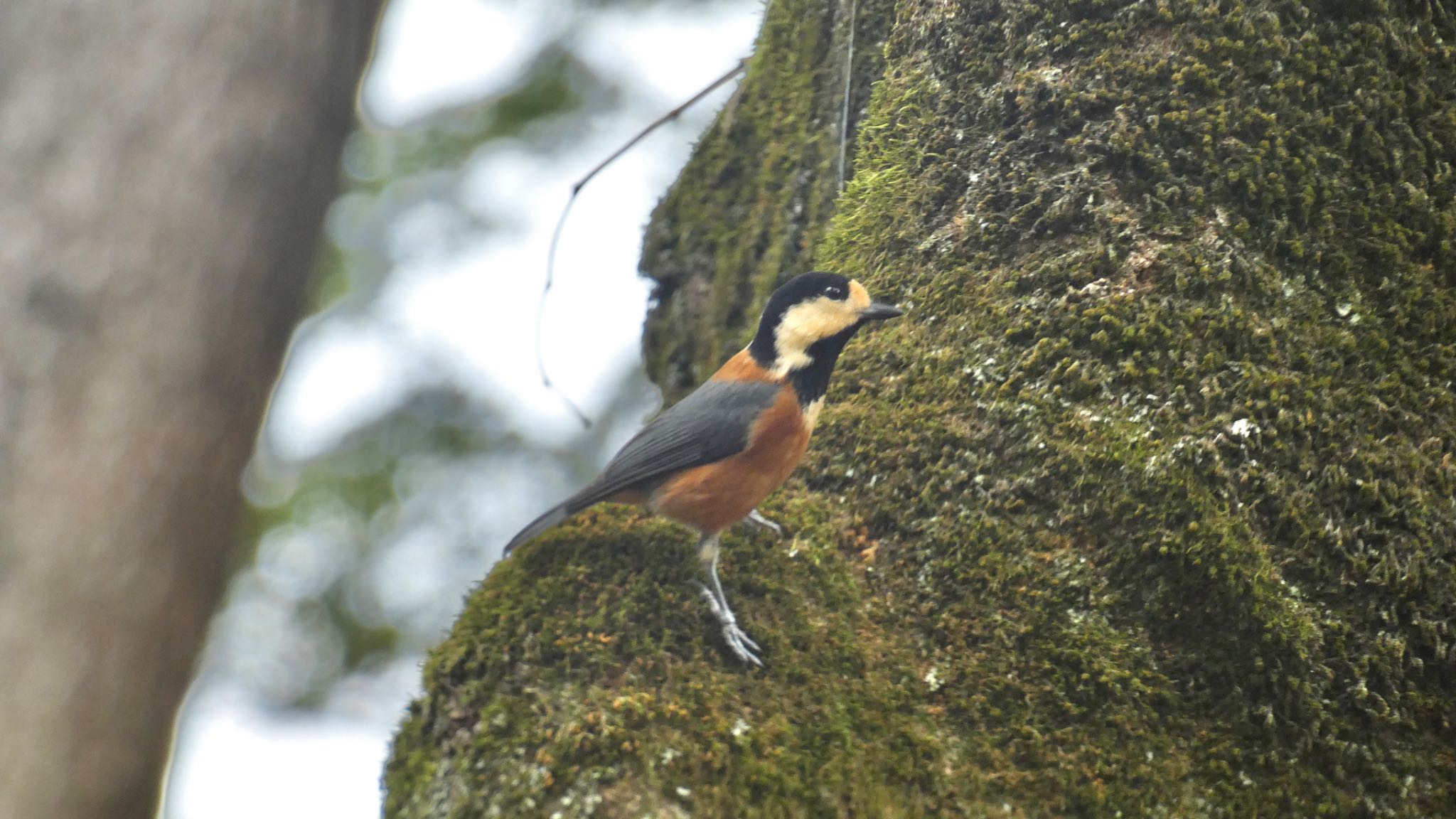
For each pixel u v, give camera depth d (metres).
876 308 8.06
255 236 10.48
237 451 10.49
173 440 9.84
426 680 6.91
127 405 9.66
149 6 10.29
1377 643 6.51
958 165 8.40
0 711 9.11
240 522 10.84
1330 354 7.19
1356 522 6.77
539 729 6.45
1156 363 7.25
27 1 10.15
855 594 7.29
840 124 10.31
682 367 11.37
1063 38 8.02
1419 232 7.45
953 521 7.32
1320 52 7.55
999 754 6.49
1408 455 6.89
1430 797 6.24
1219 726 6.50
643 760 6.27
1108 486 7.01
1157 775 6.35
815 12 10.76
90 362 9.59
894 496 7.59
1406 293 7.31
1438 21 7.76
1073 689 6.64
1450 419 7.04
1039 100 8.00
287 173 10.73
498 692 6.72
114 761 9.50
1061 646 6.75
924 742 6.48
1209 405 7.07
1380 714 6.39
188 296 10.02
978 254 8.07
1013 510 7.21
